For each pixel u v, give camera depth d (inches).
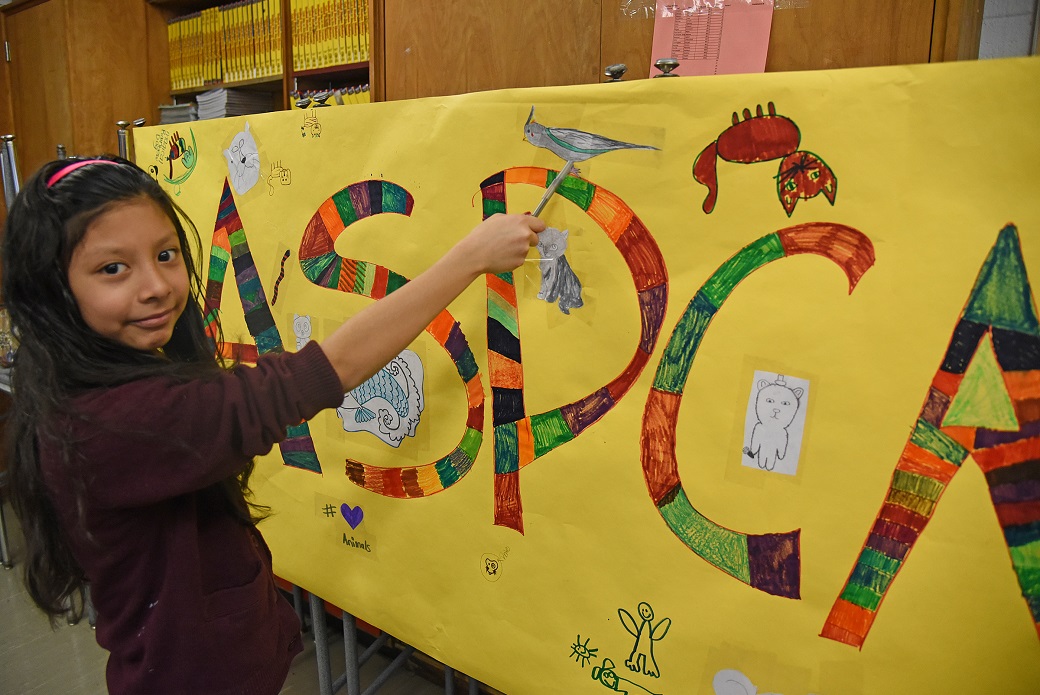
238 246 55.1
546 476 39.6
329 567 52.4
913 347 28.5
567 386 38.2
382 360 30.6
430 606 46.4
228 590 33.2
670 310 34.2
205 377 29.1
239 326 56.2
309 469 52.6
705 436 33.8
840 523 30.8
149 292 29.2
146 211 29.2
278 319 53.3
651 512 35.8
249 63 103.6
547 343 38.7
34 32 116.5
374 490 48.6
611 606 37.7
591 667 38.8
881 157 28.4
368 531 49.4
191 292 37.3
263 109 112.1
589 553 38.3
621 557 37.1
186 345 37.2
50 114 117.4
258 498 56.4
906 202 28.1
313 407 29.0
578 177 36.3
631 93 34.1
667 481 35.1
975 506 28.0
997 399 27.2
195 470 27.4
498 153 39.3
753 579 33.1
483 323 41.2
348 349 29.6
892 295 28.8
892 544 29.7
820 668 31.8
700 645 34.8
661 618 35.9
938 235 27.6
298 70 95.7
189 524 31.3
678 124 33.0
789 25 38.4
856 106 28.7
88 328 29.5
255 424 27.6
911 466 29.0
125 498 27.8
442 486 44.8
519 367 39.9
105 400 27.5
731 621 33.9
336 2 88.7
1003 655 28.0
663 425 35.0
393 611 48.7
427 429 44.9
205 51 111.0
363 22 86.2
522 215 35.6
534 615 41.0
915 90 27.6
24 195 28.1
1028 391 26.6
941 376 28.1
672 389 34.6
